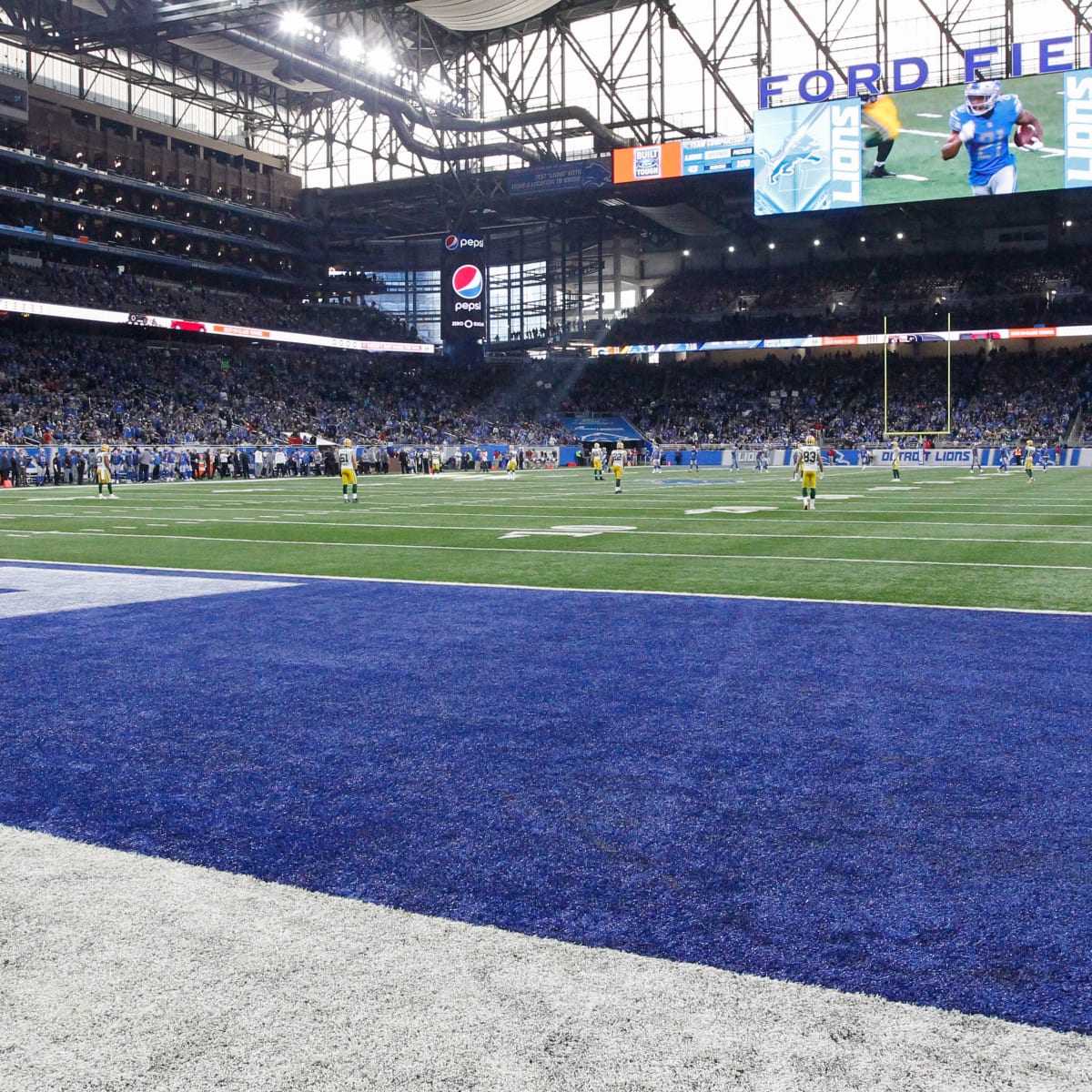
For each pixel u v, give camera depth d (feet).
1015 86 148.97
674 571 36.81
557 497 92.43
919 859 10.62
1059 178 147.43
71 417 154.20
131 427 158.61
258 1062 7.05
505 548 45.83
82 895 9.93
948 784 13.01
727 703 17.40
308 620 26.53
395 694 18.30
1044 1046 7.19
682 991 7.99
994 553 41.19
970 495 88.22
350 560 41.52
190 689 18.83
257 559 42.19
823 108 156.97
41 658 21.68
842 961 8.46
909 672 19.75
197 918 9.39
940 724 15.89
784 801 12.47
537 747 14.90
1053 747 14.58
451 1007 7.77
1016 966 8.36
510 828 11.66
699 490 102.78
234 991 8.04
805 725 15.94
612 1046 7.22
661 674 19.75
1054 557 39.60
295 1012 7.72
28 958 8.61
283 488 119.96
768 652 21.91
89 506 82.99
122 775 13.76
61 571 37.99
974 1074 6.84
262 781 13.50
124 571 38.29
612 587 32.73
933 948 8.67
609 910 9.49
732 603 28.89
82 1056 7.14
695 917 9.32
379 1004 7.83
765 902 9.63
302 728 16.08
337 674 19.99
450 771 13.83
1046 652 21.42
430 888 10.03
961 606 27.86
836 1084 6.72
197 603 29.58
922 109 153.07
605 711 16.99
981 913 9.34
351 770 13.93
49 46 155.53
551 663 20.88
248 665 20.89
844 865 10.48
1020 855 10.68
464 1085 6.75
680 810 12.21
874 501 79.51
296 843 11.28
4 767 14.16
